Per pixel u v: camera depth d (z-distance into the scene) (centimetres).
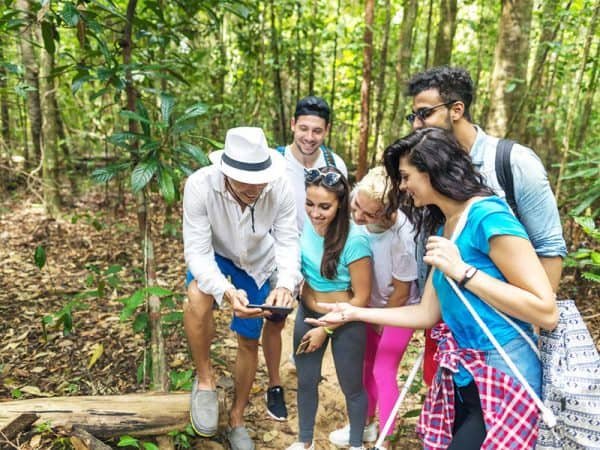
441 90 181
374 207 204
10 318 354
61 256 492
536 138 641
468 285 148
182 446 229
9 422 199
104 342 322
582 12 450
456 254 150
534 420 150
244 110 594
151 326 246
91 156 786
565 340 149
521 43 457
